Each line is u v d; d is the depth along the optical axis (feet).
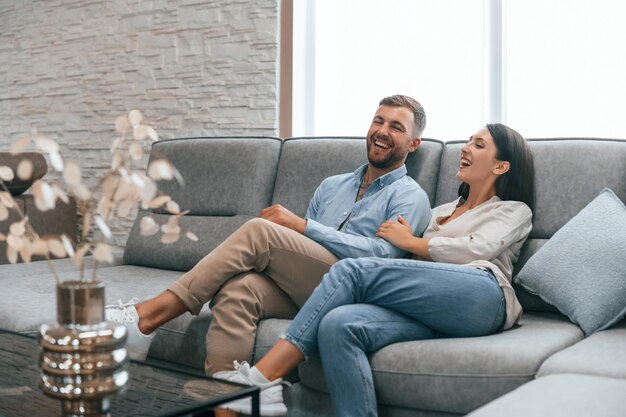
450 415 5.67
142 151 4.47
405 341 6.15
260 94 11.21
